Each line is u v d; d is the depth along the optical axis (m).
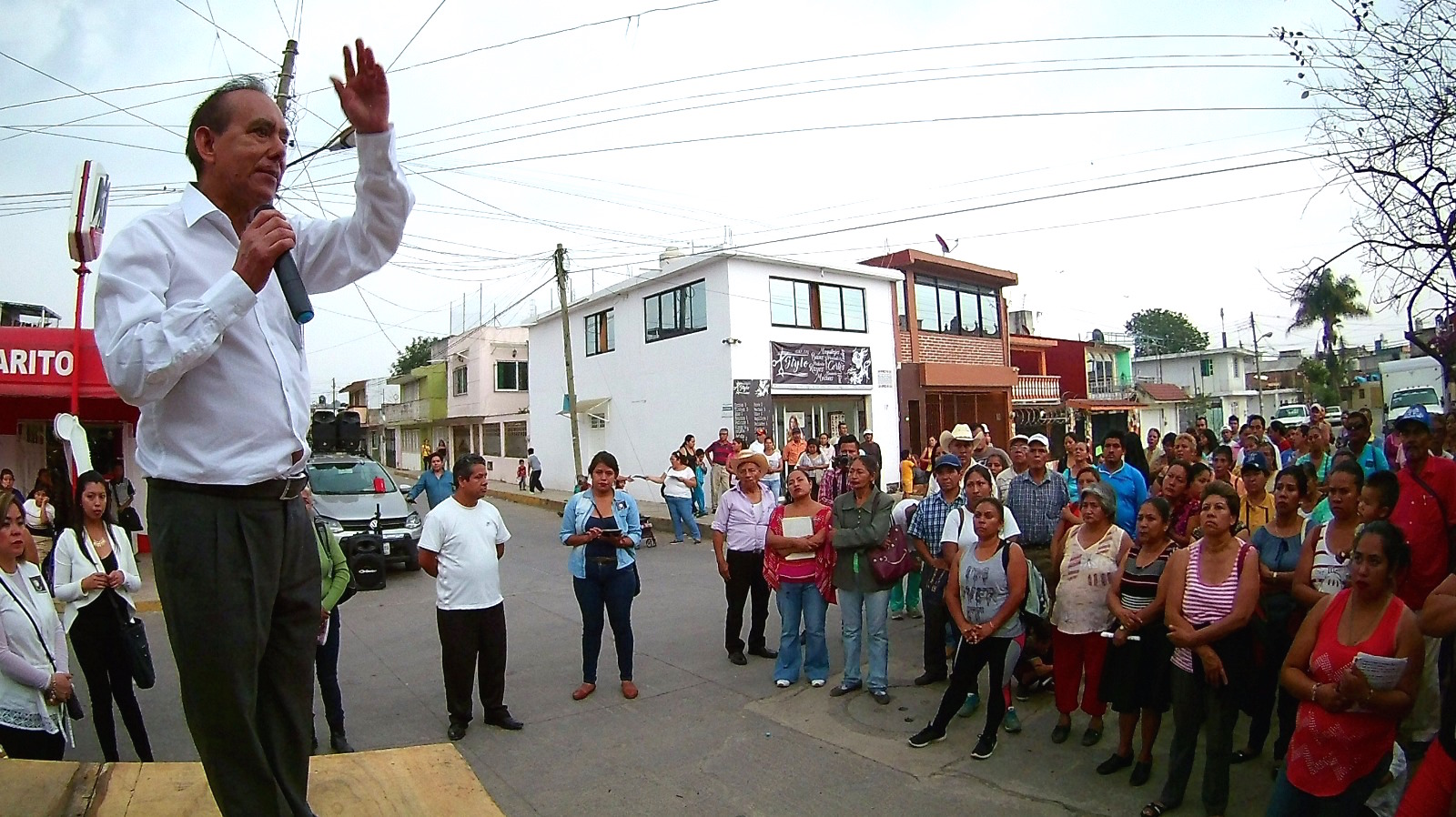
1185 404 41.72
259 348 1.64
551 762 5.68
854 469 6.75
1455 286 5.70
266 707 1.73
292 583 1.74
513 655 8.33
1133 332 65.38
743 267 20.50
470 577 6.17
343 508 12.47
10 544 4.35
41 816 2.43
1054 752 5.65
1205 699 4.66
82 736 6.28
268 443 1.63
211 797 2.56
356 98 1.82
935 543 7.14
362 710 6.85
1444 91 5.77
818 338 21.97
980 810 4.86
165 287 1.56
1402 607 3.52
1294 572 5.14
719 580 11.93
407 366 62.25
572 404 21.95
